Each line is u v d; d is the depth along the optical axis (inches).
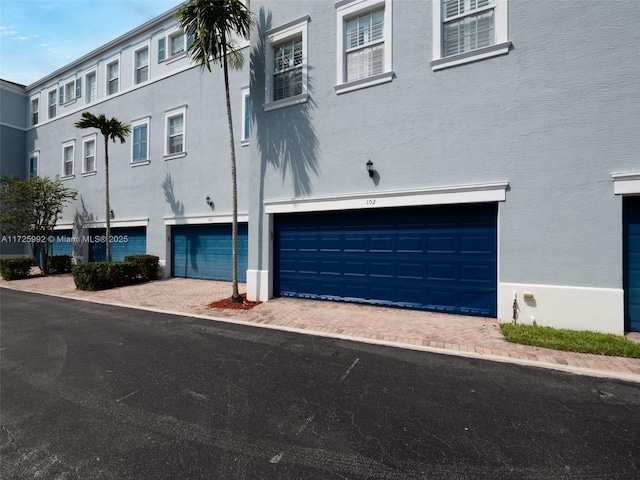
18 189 590.9
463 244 275.4
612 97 220.8
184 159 527.5
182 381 162.7
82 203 679.1
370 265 314.2
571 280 230.1
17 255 779.4
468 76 261.0
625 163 217.3
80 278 446.0
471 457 105.2
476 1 264.1
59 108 744.3
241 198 471.2
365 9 303.3
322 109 324.2
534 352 194.4
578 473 98.3
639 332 223.3
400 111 286.7
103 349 211.5
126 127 533.6
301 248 350.0
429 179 274.7
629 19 217.8
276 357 194.4
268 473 98.3
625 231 226.5
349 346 213.0
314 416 130.0
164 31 558.9
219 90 494.0
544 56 237.5
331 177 319.0
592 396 144.9
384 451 108.4
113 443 113.4
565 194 231.8
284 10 347.3
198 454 107.3
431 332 234.1
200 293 406.9
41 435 118.5
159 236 551.5
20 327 267.6
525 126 242.8
